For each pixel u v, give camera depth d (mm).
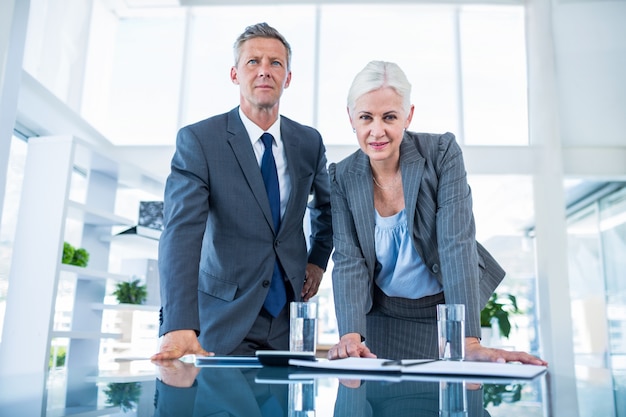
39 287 3242
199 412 384
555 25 5699
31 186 3396
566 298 5164
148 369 731
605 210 5996
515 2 6203
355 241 1423
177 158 1452
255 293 1415
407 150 1391
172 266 1252
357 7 6266
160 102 6160
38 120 4375
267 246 1457
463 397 482
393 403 444
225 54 6340
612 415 384
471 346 1067
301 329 985
